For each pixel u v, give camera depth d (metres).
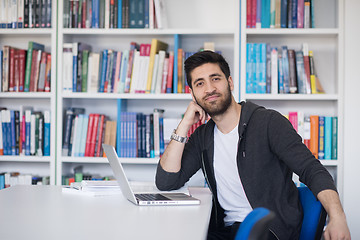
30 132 3.16
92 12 3.13
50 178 3.13
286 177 1.83
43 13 3.14
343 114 2.98
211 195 1.90
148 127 3.09
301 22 3.01
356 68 2.97
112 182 2.01
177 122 3.08
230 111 1.91
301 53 3.03
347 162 2.96
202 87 1.90
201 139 2.04
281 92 3.03
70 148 3.16
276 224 1.70
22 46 3.42
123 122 3.10
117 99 3.18
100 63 3.14
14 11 3.16
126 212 1.46
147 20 3.09
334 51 3.22
